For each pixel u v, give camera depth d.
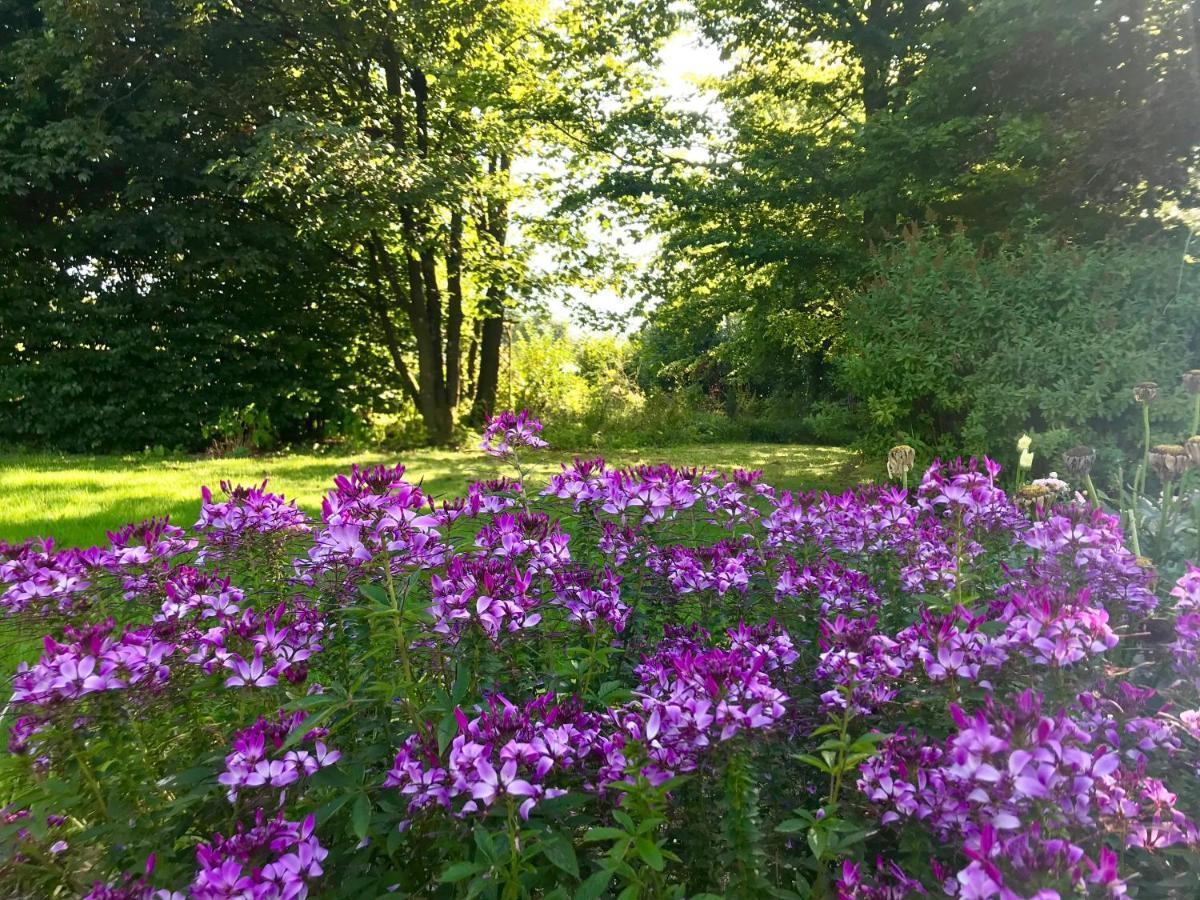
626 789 1.32
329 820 1.62
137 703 1.64
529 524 2.21
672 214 13.10
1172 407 5.39
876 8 10.94
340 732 1.76
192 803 1.59
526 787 1.31
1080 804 1.22
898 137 9.12
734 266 12.54
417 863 1.53
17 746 1.59
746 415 21.22
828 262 11.23
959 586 2.15
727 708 1.36
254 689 1.75
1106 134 7.92
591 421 17.12
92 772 1.69
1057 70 8.64
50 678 1.58
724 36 12.54
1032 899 1.04
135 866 1.52
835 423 7.71
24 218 12.87
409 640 1.80
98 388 12.97
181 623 1.91
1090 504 2.85
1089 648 1.49
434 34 13.39
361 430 14.89
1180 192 8.12
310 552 2.14
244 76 12.63
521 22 13.93
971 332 6.25
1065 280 5.86
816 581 2.35
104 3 11.30
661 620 2.39
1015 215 8.48
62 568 1.99
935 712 1.61
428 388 15.20
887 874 1.42
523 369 18.20
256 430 13.63
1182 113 7.54
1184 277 5.69
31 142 11.59
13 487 8.06
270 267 13.41
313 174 12.15
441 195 12.73
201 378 13.49
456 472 10.07
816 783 1.74
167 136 13.05
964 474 2.58
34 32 12.54
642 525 2.61
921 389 6.39
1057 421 5.86
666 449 15.90
